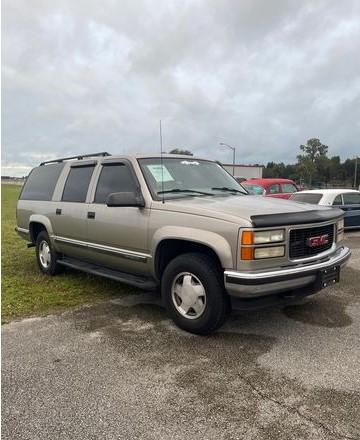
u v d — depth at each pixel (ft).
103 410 9.09
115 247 16.12
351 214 40.06
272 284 11.89
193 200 14.51
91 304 16.69
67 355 11.89
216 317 12.63
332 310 15.70
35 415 8.91
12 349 12.34
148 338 13.07
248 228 11.81
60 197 19.95
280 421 8.63
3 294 17.99
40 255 22.22
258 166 149.18
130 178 15.79
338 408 9.07
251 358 11.56
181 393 9.76
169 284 13.73
